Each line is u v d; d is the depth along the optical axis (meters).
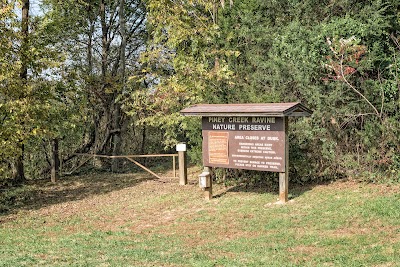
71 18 19.39
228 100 13.87
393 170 11.84
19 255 8.06
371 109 12.45
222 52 15.24
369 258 6.64
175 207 11.68
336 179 12.71
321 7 14.98
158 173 18.81
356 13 13.93
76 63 20.80
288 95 13.34
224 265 6.78
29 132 13.10
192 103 15.58
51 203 13.20
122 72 20.80
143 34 23.09
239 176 13.60
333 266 6.47
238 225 9.30
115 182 16.62
